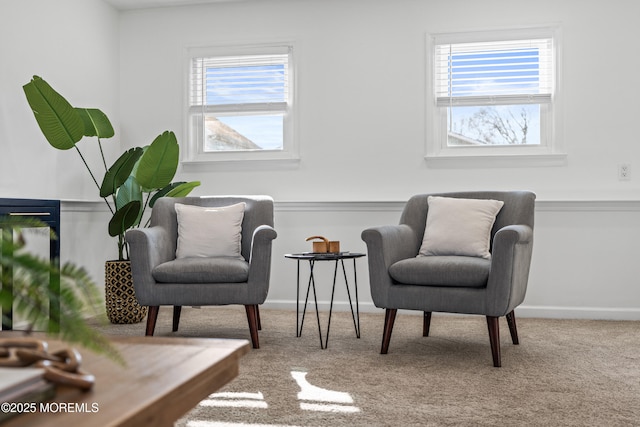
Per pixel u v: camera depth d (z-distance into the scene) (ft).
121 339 4.66
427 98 14.87
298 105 15.43
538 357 9.97
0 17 12.10
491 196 11.50
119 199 14.19
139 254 10.70
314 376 8.77
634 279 13.84
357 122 15.19
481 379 8.57
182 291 10.62
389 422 6.74
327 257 10.58
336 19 15.30
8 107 12.28
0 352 3.19
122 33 16.22
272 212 12.46
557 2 14.33
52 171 13.56
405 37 14.99
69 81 14.24
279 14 15.57
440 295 9.70
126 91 16.22
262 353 10.29
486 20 14.65
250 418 6.89
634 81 14.01
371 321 13.53
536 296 14.25
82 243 14.60
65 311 2.68
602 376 8.75
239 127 16.02
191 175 15.90
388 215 14.83
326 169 15.30
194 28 15.98
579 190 14.23
